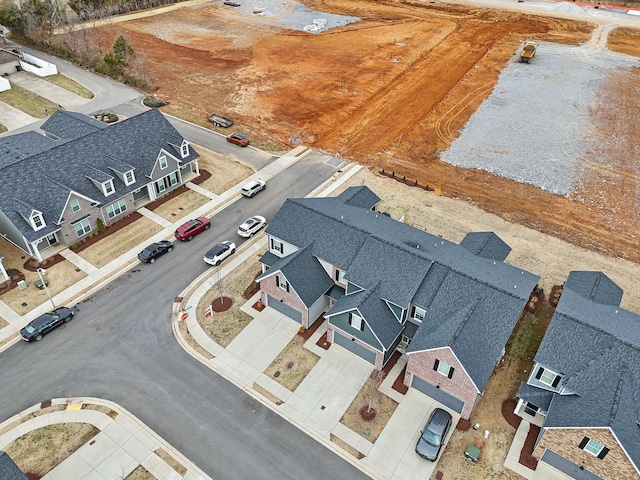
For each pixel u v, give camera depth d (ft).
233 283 133.59
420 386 105.50
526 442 96.94
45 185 140.97
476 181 180.14
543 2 392.06
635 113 228.63
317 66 272.31
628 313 106.52
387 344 103.96
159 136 168.45
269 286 120.06
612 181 180.65
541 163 190.60
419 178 181.57
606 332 94.32
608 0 387.96
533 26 338.95
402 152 197.88
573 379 91.04
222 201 166.50
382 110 228.84
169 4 365.61
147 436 97.14
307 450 95.61
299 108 229.25
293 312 121.29
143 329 119.96
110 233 150.61
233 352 114.62
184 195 168.76
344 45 301.84
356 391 106.42
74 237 144.66
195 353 114.21
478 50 298.56
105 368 110.22
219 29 324.60
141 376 108.78
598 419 82.17
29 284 131.23
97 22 319.06
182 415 101.14
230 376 109.19
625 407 84.23
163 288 131.75
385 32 323.98
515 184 178.60
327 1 387.96
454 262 114.62
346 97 239.71
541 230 156.35
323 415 101.65
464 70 271.28
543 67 276.00
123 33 307.99
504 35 322.75
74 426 98.58
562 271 139.95
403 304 106.01
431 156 195.42
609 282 116.16
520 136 208.64
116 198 151.12
